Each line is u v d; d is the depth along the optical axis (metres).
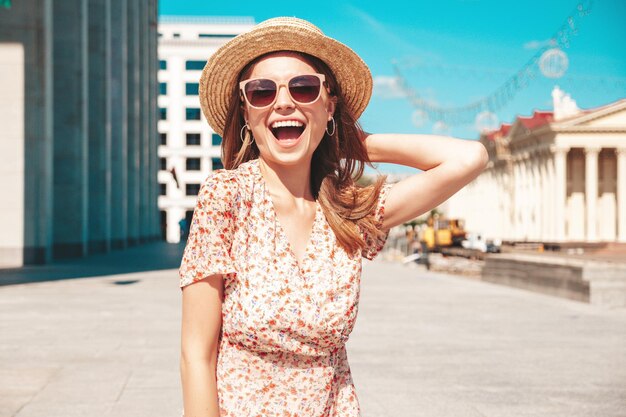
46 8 23.44
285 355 1.99
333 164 2.28
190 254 1.96
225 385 1.99
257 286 1.96
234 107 2.24
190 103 92.56
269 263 1.98
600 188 87.31
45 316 11.54
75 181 29.14
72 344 8.85
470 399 6.25
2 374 7.07
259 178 2.07
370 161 2.31
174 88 92.44
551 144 84.69
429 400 6.20
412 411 5.81
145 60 54.16
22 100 23.38
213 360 2.00
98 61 33.94
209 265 1.94
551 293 16.59
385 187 2.19
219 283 1.98
